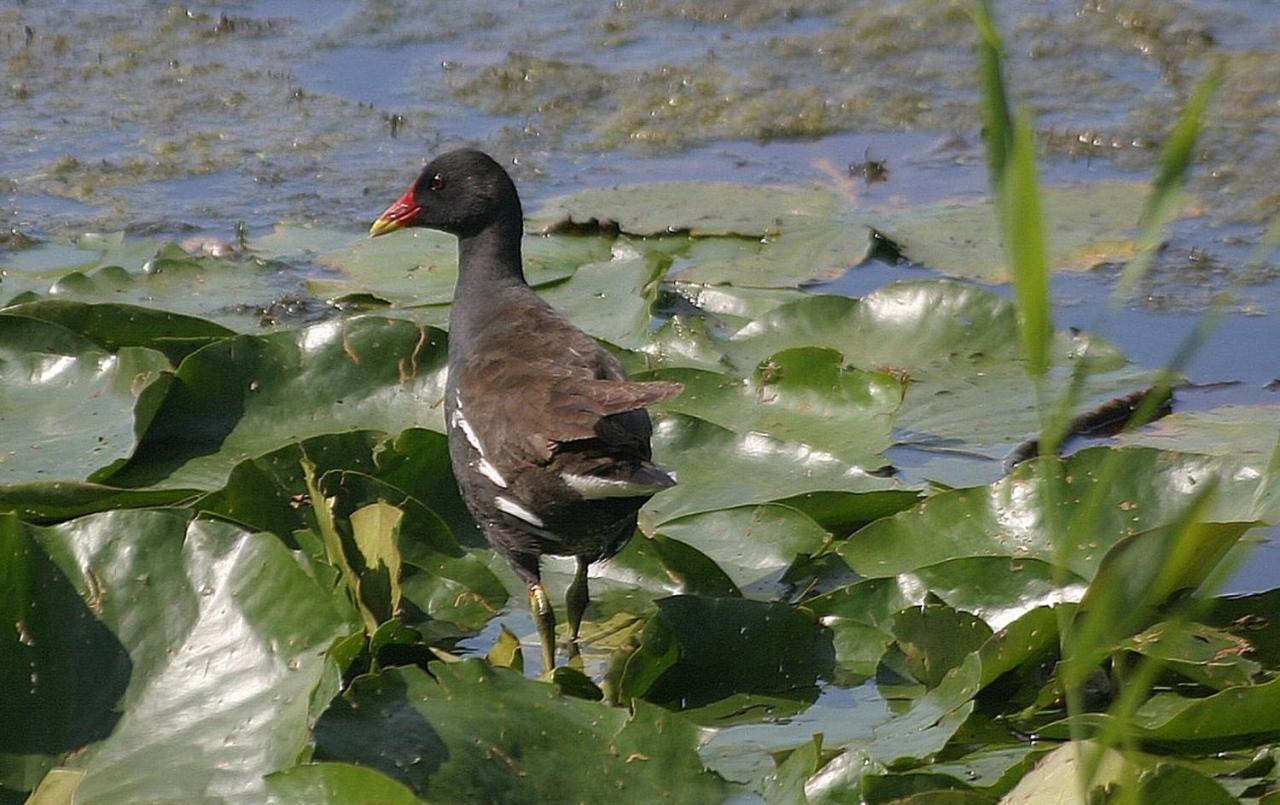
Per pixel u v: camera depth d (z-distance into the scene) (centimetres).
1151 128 1680
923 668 839
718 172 1619
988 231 1441
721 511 975
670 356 1207
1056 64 1855
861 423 1088
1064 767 677
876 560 945
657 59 1903
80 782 649
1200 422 1111
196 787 678
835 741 784
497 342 998
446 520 1028
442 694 731
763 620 852
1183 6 1998
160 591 753
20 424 1029
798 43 1947
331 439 980
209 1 2050
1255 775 735
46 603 746
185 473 1012
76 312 1147
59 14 2003
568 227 1454
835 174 1609
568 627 955
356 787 646
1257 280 1370
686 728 734
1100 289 1352
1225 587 945
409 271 1373
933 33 1969
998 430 1104
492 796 687
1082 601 792
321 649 726
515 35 1975
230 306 1302
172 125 1712
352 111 1759
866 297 1238
